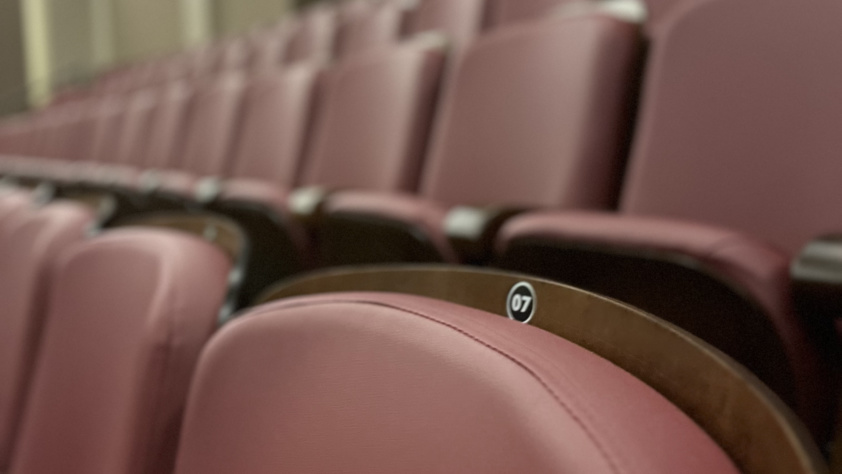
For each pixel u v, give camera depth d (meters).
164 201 0.63
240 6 2.04
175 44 2.24
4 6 2.34
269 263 0.47
